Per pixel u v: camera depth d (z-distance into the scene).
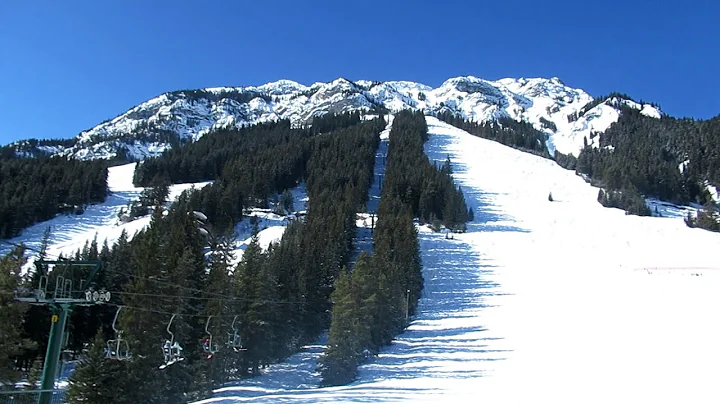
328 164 148.25
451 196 123.81
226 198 104.75
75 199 128.12
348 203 94.81
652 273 86.25
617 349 42.00
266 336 43.19
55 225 119.38
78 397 28.25
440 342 51.06
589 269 89.44
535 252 101.50
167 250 41.78
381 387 34.00
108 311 50.78
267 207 123.88
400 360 44.88
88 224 122.00
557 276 84.25
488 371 37.75
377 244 70.25
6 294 30.94
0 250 101.19
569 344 45.84
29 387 30.72
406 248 68.50
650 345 42.59
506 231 117.81
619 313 59.06
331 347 39.50
